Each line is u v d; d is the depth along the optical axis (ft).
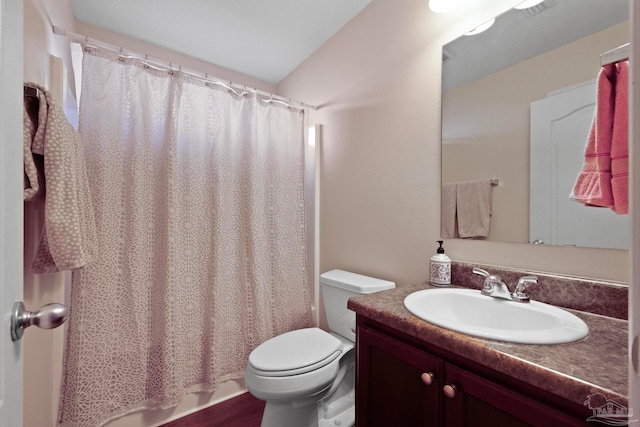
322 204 6.64
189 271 5.28
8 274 1.60
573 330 2.23
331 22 5.88
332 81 6.31
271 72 7.86
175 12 5.55
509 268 3.36
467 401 2.18
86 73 4.44
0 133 1.52
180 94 5.16
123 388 4.60
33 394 3.30
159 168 5.07
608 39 2.70
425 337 2.43
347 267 5.85
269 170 6.38
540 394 1.82
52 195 2.81
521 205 3.30
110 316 4.49
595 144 2.74
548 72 3.11
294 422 4.09
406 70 4.67
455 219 3.94
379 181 5.15
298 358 4.09
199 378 5.37
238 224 6.00
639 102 1.05
